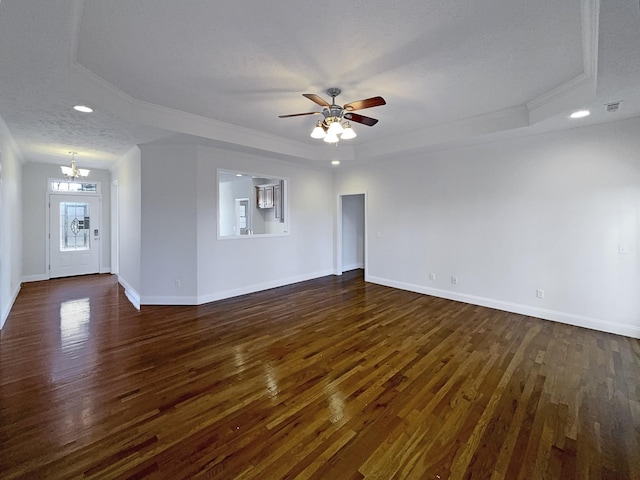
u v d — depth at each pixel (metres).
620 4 1.57
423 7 1.95
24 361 2.92
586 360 2.96
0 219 3.76
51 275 6.72
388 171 5.93
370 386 2.50
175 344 3.32
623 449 1.82
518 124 3.77
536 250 4.20
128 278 5.44
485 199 4.64
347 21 2.09
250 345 3.30
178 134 3.98
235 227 8.85
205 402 2.28
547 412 2.17
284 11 1.98
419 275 5.54
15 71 2.38
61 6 1.67
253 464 1.71
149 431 1.96
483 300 4.73
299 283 6.30
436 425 2.04
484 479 1.62
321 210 6.84
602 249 3.71
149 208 4.65
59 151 5.07
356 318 4.18
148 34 2.21
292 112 3.84
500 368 2.80
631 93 2.75
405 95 3.35
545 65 2.72
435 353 3.11
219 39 2.29
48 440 1.88
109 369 2.77
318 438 1.92
